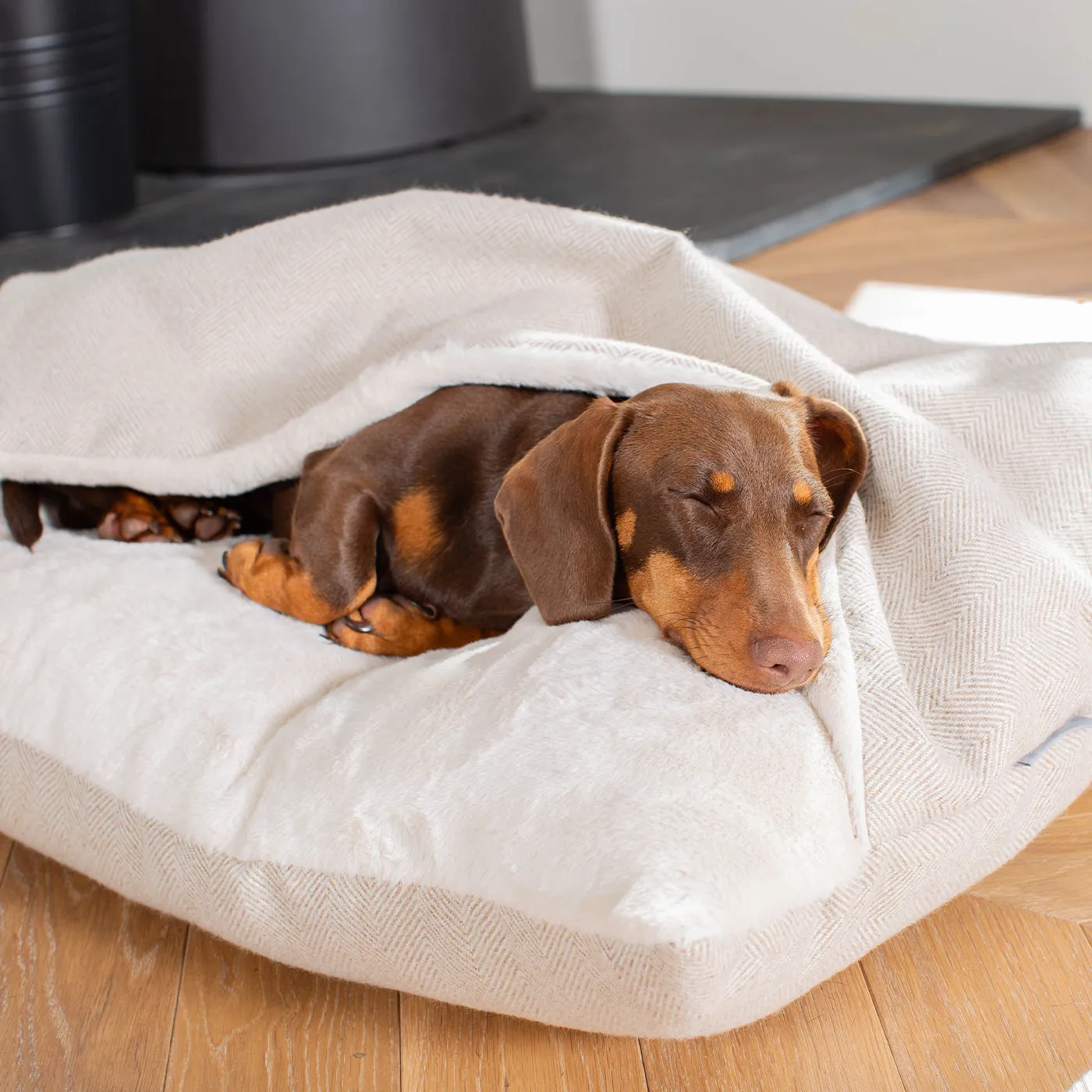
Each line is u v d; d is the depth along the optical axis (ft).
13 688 3.04
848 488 3.02
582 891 2.60
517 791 2.71
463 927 2.71
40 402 3.43
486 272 3.44
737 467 2.83
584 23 8.84
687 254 3.35
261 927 2.83
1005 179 6.53
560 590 2.90
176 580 3.19
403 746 2.79
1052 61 7.34
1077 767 2.95
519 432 3.11
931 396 3.19
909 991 2.88
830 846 2.68
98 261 3.58
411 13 6.89
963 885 2.88
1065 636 2.89
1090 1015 2.83
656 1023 2.61
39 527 3.42
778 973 2.69
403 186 6.64
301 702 3.00
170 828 2.87
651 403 2.92
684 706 2.77
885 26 7.82
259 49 6.70
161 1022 2.87
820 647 2.74
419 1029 2.85
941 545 2.96
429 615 3.17
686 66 8.62
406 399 3.16
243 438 3.39
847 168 6.47
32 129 5.93
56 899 3.08
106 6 5.99
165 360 3.43
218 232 6.10
